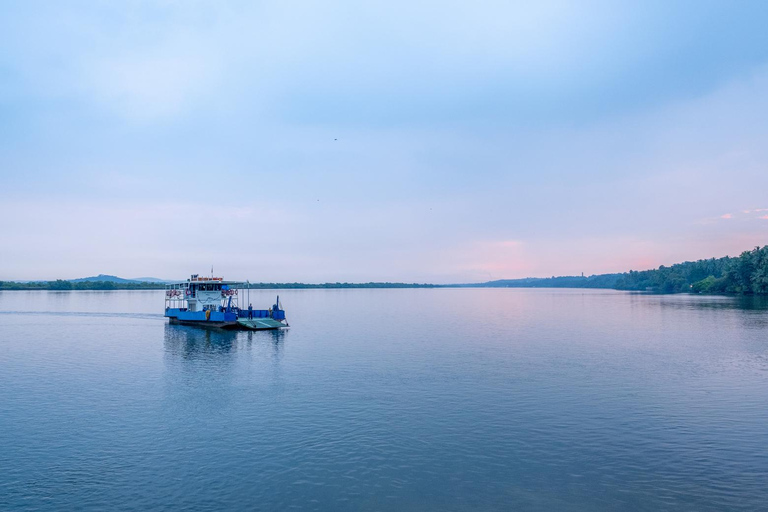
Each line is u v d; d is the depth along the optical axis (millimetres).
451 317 123438
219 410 34594
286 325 93500
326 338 75688
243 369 49594
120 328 91688
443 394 38781
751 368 48719
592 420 31906
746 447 27016
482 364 51750
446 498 21422
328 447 27266
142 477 23578
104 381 44312
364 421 31844
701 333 78062
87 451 26938
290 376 45969
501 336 78125
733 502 20906
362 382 43219
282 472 24047
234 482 22969
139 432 30000
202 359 56000
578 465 24734
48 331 87125
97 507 20781
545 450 26719
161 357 57625
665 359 54188
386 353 59719
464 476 23516
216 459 25672
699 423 31188
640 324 95750
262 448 27188
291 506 20781
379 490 22125
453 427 30594
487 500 21234
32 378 45781
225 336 78500
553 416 32781
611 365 50812
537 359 54875
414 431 29891
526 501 21141
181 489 22328
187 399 37688
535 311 146500
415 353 59688
